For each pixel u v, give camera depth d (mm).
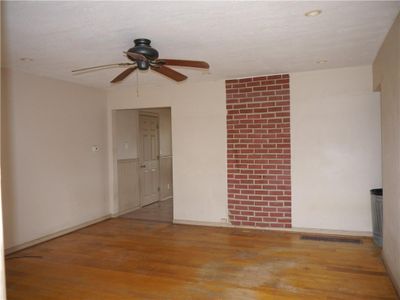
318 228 4469
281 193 4629
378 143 4148
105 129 5621
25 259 3691
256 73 4484
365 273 3135
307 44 3188
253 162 4758
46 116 4426
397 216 2652
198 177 5098
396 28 2533
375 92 4121
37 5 2195
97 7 2244
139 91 5430
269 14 2430
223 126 4910
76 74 4289
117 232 4773
